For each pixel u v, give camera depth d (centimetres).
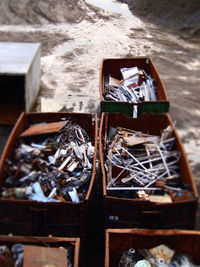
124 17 2734
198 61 2127
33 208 903
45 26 2531
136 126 1296
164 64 2080
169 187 1048
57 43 2298
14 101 1602
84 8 2792
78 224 942
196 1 2634
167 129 1205
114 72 1700
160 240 913
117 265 973
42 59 2078
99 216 1107
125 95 1557
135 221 956
